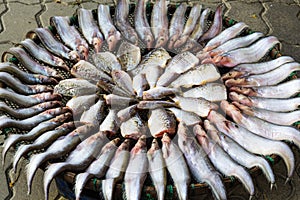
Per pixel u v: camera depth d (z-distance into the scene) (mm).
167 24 1301
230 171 963
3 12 1604
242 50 1211
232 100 1129
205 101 1085
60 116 1062
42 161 950
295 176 1163
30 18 1592
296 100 1094
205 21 1294
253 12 1634
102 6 1294
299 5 1661
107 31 1250
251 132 1034
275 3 1667
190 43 1235
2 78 1086
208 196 1054
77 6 1646
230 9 1643
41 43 1247
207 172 951
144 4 1307
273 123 1059
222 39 1255
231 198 1114
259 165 970
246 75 1167
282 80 1162
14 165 969
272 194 1127
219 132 1031
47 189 922
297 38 1543
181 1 1668
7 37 1520
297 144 1021
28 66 1167
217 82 1127
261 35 1245
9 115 1072
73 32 1245
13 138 994
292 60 1175
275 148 1000
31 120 1056
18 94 1089
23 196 1121
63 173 944
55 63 1189
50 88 1140
